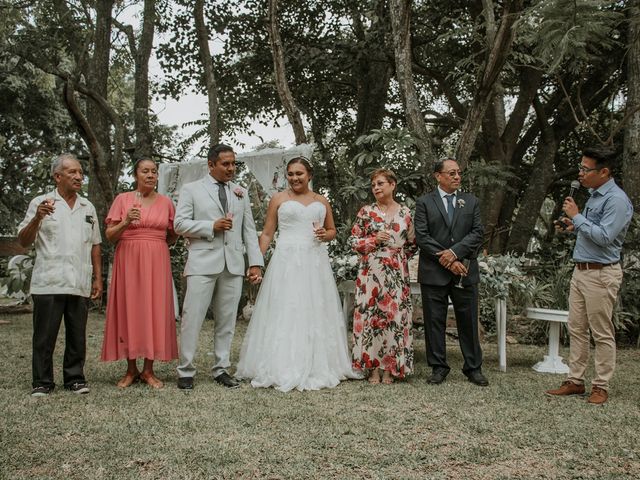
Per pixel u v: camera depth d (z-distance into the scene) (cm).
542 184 1229
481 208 1124
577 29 542
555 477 266
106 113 1064
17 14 979
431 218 479
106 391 418
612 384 474
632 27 790
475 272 476
